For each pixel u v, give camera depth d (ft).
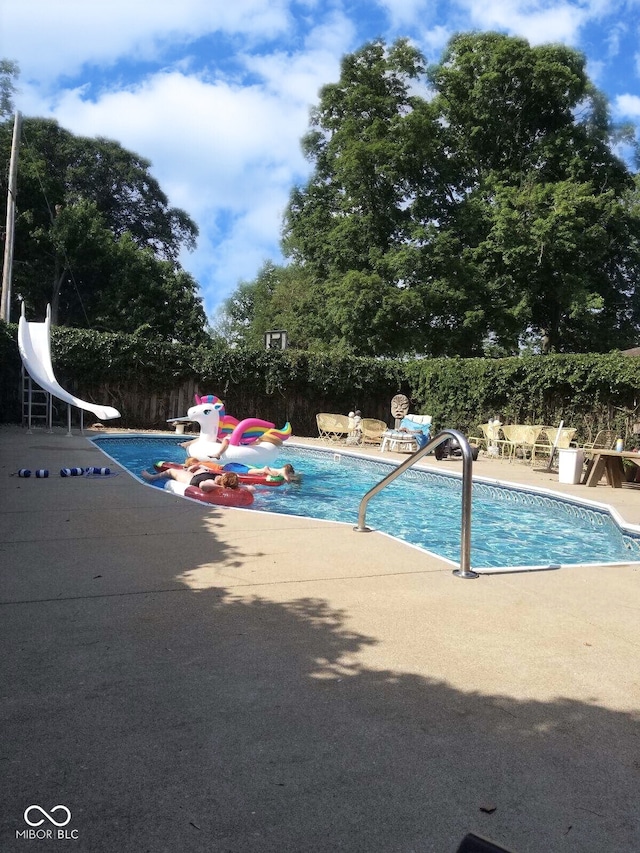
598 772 7.04
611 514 24.77
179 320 120.37
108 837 5.69
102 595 12.30
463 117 93.15
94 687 8.52
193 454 33.94
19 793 6.25
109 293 114.62
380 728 7.78
